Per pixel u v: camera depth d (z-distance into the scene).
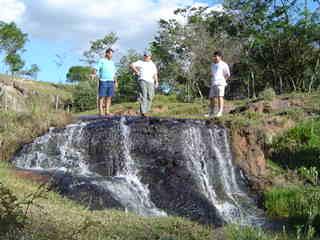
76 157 13.79
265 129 15.08
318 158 13.98
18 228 4.93
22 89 35.97
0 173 11.10
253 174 13.91
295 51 31.31
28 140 14.28
